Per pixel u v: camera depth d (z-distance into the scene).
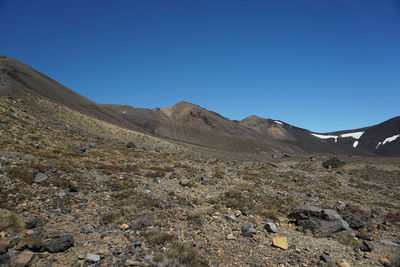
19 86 71.56
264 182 25.45
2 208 8.59
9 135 22.00
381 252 9.20
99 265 6.13
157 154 40.84
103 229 8.61
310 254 8.52
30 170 13.27
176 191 16.77
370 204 21.31
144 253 7.01
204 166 32.72
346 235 10.63
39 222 8.10
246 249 8.48
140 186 16.23
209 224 10.71
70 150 24.50
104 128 76.69
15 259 5.67
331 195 22.97
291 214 13.05
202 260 7.09
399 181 43.97
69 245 6.91
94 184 14.43
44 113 59.81
